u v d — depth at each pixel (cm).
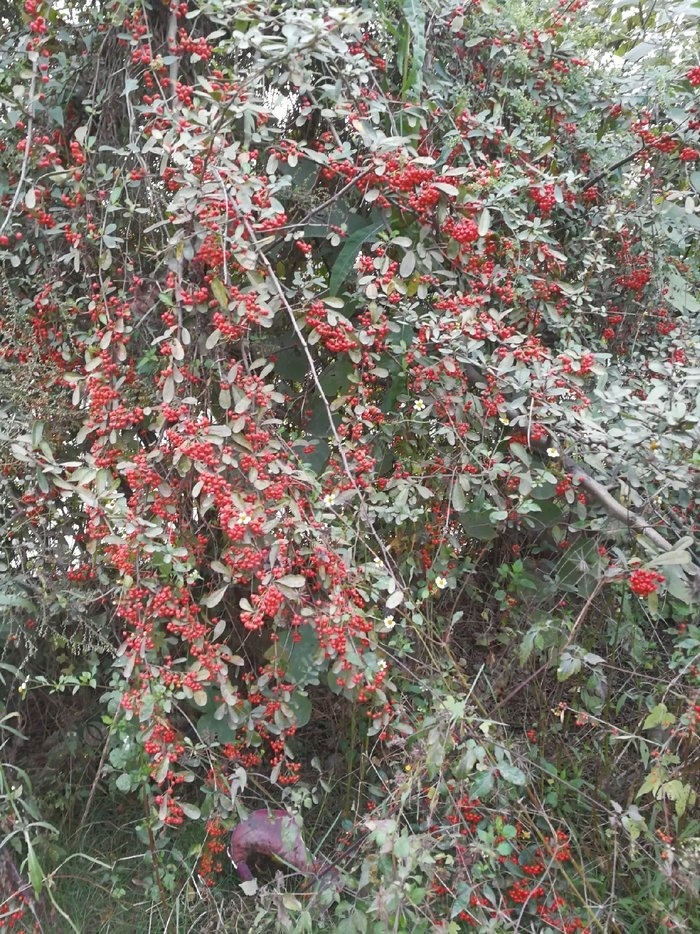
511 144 261
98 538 228
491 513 243
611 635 260
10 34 257
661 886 214
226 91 212
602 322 308
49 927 221
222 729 238
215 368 229
